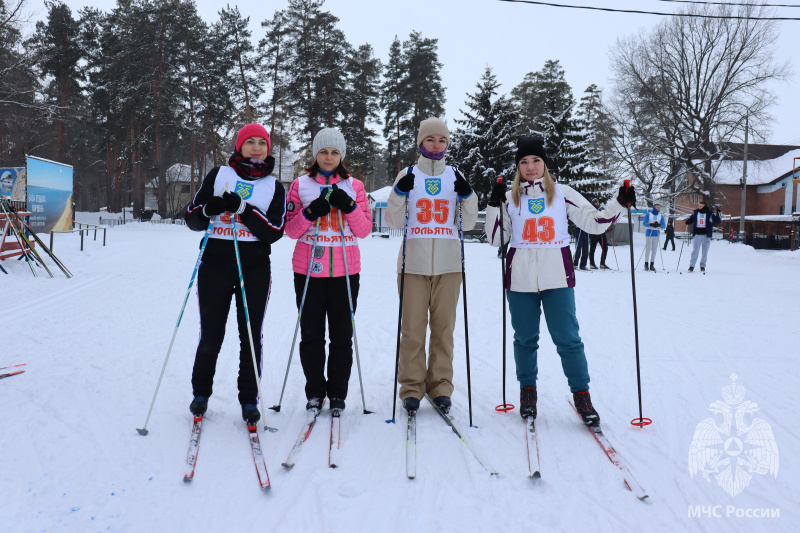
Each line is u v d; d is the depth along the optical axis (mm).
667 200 33562
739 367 4348
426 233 3291
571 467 2586
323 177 3238
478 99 33125
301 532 2023
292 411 3262
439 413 3275
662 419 3230
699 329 5848
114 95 38219
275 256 13414
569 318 3143
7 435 2789
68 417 3037
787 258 19203
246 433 2912
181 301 7000
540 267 3143
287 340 5207
